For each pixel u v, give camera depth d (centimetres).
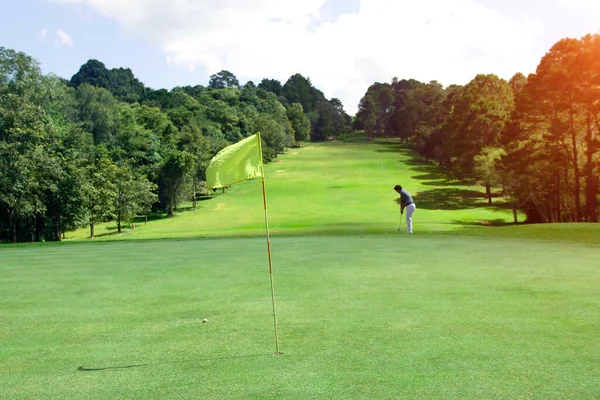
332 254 1302
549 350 525
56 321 696
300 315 691
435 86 15300
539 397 408
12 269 1181
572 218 4794
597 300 743
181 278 1008
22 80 4597
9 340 611
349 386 438
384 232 2102
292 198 7506
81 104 8588
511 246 1430
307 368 486
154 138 8462
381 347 545
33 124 4269
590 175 4031
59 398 432
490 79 7856
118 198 5328
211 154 8375
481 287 848
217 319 686
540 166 4431
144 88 18250
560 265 1066
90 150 6738
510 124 4903
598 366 477
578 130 4316
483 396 411
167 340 595
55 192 4750
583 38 4153
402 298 778
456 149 7438
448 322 639
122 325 668
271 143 12369
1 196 4072
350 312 701
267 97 19138
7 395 442
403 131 15912
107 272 1107
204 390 439
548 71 4162
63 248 1716
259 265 1148
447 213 5916
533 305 719
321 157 12725
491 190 7731
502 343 551
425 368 479
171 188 6931
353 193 7681
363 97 19475
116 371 496
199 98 15075
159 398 425
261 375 471
